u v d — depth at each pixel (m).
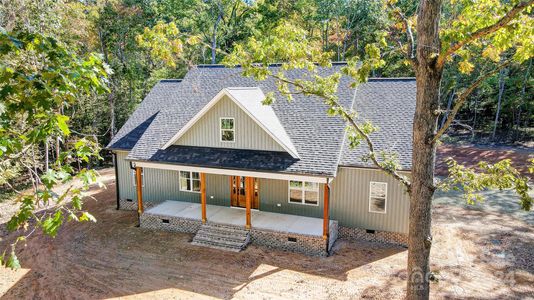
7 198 23.67
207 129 17.31
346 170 15.80
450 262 13.62
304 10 41.38
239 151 16.66
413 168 8.46
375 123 16.86
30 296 12.21
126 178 20.77
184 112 19.88
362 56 40.69
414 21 10.02
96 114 35.50
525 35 8.05
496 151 33.78
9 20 16.91
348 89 18.03
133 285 12.73
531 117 38.28
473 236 15.98
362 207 15.82
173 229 17.52
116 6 35.53
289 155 15.68
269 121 16.55
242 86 20.23
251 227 15.81
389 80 19.02
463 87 35.25
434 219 18.19
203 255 14.91
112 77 36.94
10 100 4.35
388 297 11.54
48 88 4.00
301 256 14.66
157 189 20.03
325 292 11.98
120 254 15.20
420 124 8.16
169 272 13.59
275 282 12.69
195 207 18.55
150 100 23.59
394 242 15.51
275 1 42.41
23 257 15.12
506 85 38.81
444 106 42.06
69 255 15.18
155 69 41.62
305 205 16.83
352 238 16.22
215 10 42.22
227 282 12.77
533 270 12.91
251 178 17.56
